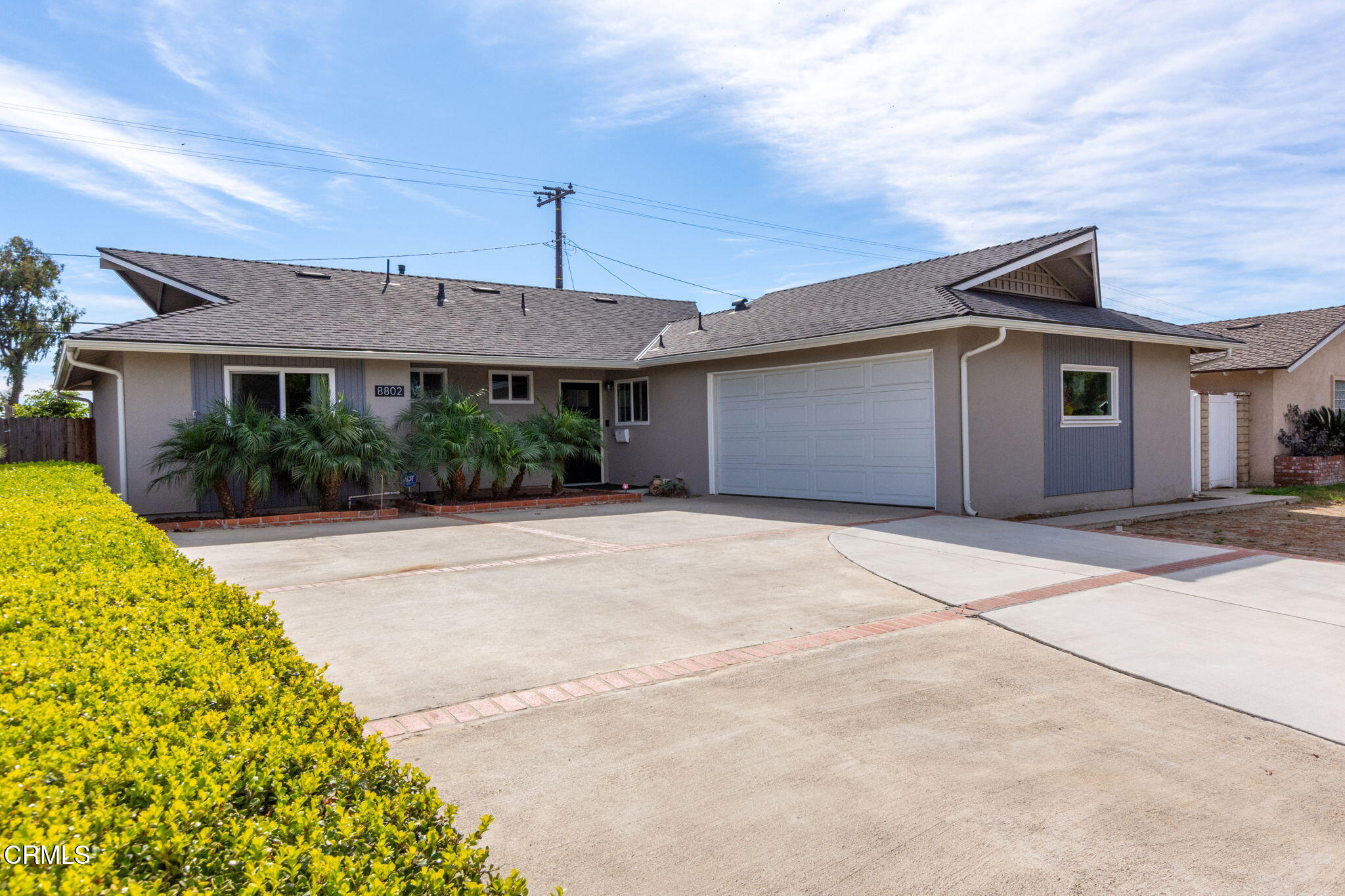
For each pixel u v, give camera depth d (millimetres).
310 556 8625
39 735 1921
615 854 2869
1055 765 3578
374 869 1526
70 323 32938
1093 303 13844
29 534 4762
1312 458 16578
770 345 12938
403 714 4152
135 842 1526
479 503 12914
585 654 5121
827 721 4066
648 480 16578
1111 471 13039
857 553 8422
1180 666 4855
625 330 17812
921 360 11625
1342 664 4887
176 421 11531
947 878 2725
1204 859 2840
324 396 12422
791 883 2701
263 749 1994
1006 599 6430
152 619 3201
